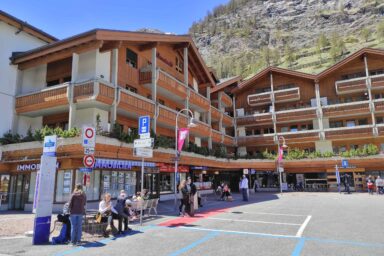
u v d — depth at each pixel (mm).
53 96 18531
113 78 19141
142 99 21359
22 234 10391
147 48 24172
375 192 32531
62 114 20609
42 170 9328
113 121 18531
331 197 26469
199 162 28297
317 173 37688
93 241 9266
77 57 18828
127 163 19125
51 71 21250
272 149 41844
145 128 12578
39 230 9039
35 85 21719
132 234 10289
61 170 17297
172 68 29844
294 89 41000
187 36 28844
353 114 37188
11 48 20672
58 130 17109
